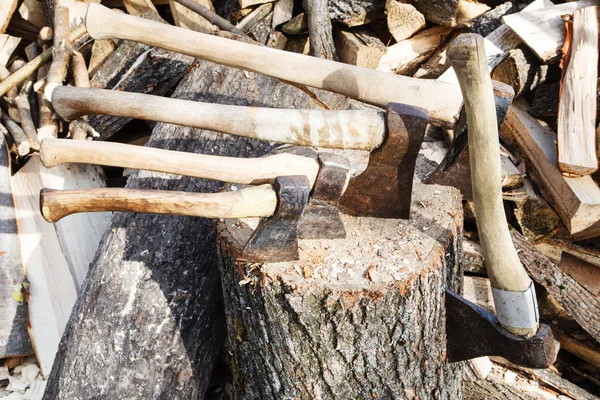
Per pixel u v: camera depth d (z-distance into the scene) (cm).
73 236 156
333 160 110
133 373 124
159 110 118
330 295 107
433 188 129
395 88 123
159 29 125
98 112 121
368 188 117
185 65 164
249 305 114
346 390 114
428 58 184
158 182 141
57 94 119
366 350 111
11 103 177
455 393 131
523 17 159
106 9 124
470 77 97
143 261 132
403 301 109
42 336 145
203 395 134
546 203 149
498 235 106
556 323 159
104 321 127
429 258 112
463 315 119
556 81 161
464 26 174
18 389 142
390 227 119
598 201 140
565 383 143
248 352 121
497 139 102
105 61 175
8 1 189
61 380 124
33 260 152
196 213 107
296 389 115
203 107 117
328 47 180
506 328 113
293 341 111
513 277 108
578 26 151
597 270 152
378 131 111
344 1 180
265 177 110
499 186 104
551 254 155
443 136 156
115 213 140
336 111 113
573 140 143
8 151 163
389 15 177
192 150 145
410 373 116
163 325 128
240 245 114
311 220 113
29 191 160
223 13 195
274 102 153
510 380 142
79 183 163
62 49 175
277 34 190
